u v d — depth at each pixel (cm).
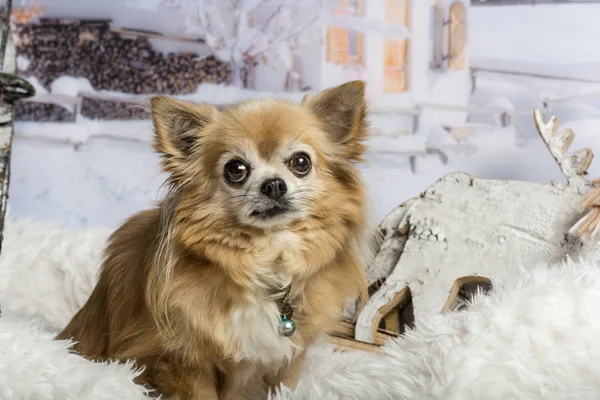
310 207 67
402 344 62
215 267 66
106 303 72
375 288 81
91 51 103
